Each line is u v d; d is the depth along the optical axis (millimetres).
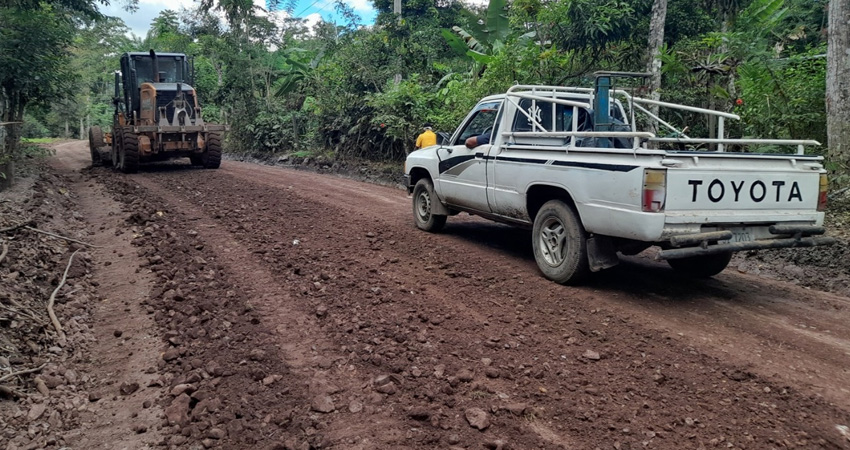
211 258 6805
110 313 5234
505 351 4246
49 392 3791
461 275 6145
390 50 18844
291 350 4320
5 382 3811
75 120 53312
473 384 3709
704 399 3561
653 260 6918
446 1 24781
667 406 3475
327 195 11953
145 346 4512
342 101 18359
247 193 11875
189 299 5418
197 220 8984
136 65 16469
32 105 15891
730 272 6570
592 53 13805
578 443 3094
